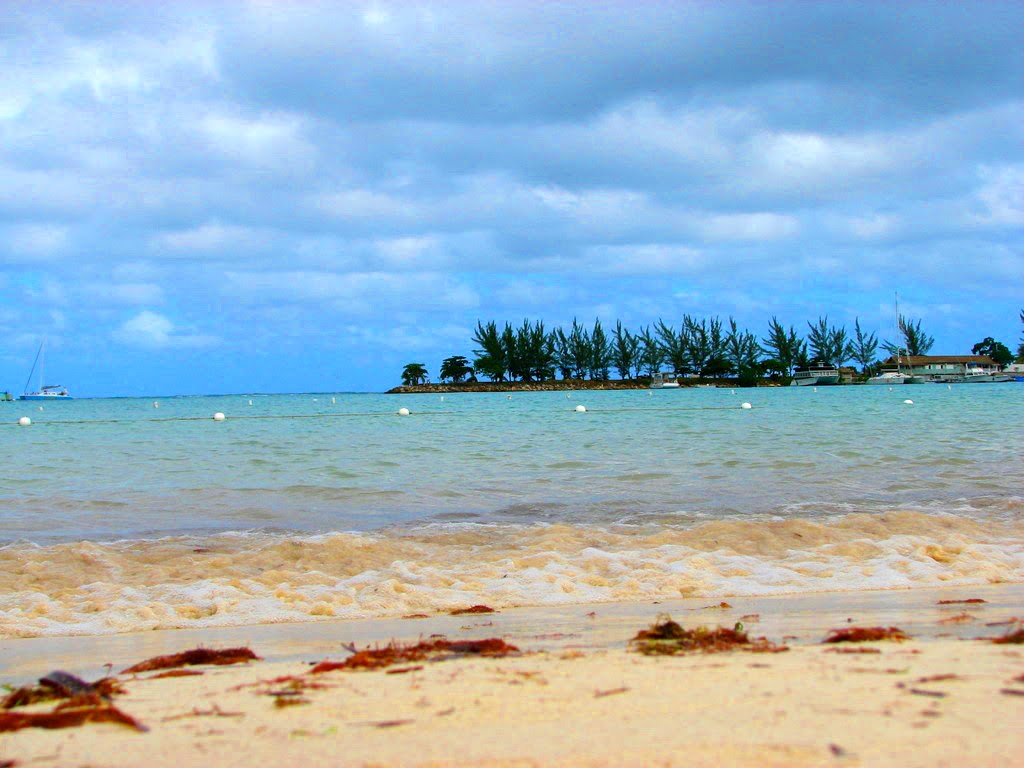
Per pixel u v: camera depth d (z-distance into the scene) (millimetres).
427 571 9094
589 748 3023
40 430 42281
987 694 3559
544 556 9695
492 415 53625
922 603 6996
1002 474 17469
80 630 6918
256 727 3562
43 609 7590
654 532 11938
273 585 8742
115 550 11086
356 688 4203
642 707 3566
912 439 26328
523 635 6051
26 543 11719
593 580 8492
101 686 4508
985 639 5066
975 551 9555
